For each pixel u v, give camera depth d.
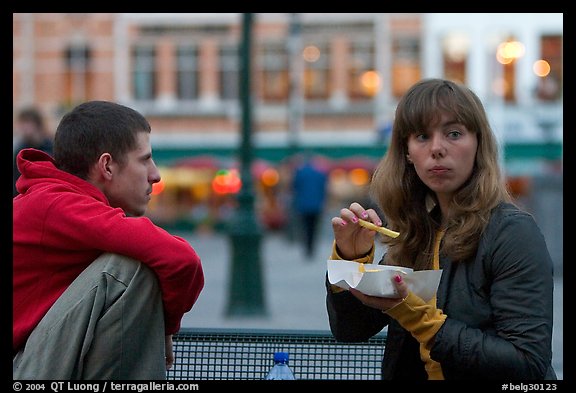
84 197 3.77
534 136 44.06
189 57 49.41
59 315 3.59
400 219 3.95
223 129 48.97
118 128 3.90
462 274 3.67
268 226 46.03
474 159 3.77
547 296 3.54
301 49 49.12
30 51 48.62
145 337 3.66
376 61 48.56
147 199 4.00
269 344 4.59
